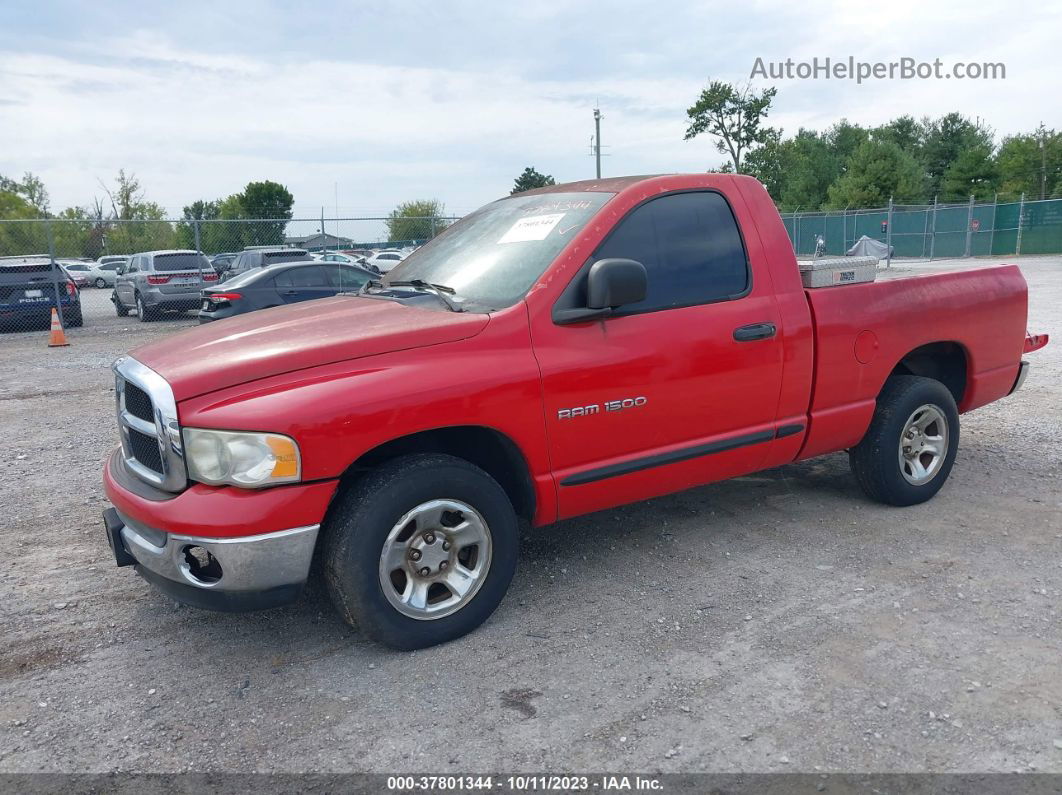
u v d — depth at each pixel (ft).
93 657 11.50
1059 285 64.95
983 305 16.61
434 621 11.30
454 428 11.85
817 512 16.12
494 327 11.39
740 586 13.05
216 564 10.52
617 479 12.51
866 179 170.91
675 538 15.08
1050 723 9.36
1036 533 14.76
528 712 9.91
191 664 11.26
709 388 13.08
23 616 12.71
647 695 10.18
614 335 12.19
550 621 12.12
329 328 11.54
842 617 11.94
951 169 179.73
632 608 12.45
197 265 66.44
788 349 13.82
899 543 14.49
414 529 11.11
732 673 10.59
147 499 10.48
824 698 9.97
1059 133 167.43
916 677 10.34
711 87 173.99
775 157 187.32
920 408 15.71
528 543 15.07
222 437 9.89
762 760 8.90
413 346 10.91
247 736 9.62
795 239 128.16
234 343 11.34
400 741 9.44
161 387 10.30
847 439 15.11
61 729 9.83
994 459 19.24
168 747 9.45
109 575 14.24
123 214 173.47
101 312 78.48
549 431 11.72
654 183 13.08
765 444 13.97
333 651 11.48
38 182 220.23
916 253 118.52
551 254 12.28
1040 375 29.25
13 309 57.77
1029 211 114.32
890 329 15.05
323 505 10.27
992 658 10.73
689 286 13.03
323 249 65.16
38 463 21.49
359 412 10.25
